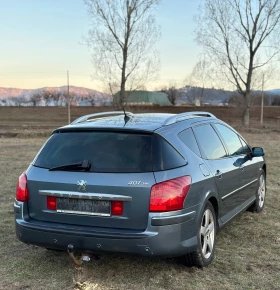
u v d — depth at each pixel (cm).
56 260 442
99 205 368
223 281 387
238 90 3434
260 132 2542
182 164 388
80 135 407
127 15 3173
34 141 1936
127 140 387
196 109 5428
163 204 355
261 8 3247
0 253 464
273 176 944
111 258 440
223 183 460
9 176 952
